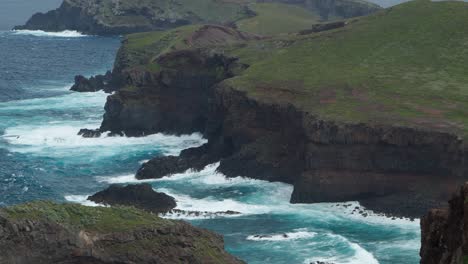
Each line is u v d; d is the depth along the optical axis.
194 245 68.69
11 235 62.41
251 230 96.44
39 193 111.38
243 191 114.50
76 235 64.56
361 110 117.81
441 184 106.50
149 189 105.75
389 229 97.50
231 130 127.94
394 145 108.25
